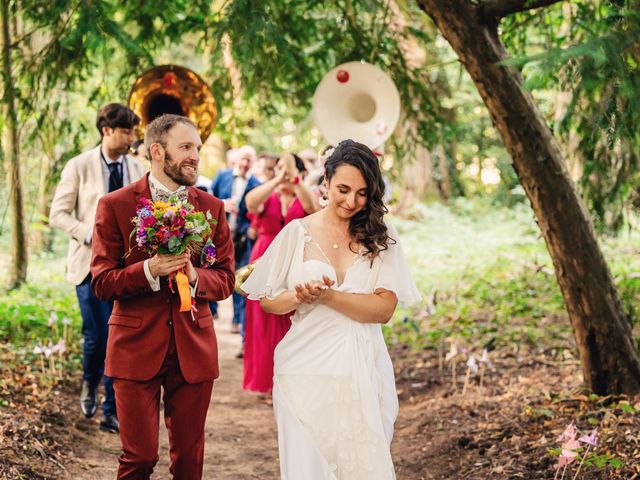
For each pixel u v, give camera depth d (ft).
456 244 50.01
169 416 12.30
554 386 19.10
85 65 21.11
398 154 25.90
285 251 12.00
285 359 11.75
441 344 26.14
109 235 12.03
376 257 11.89
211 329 12.42
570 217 17.08
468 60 16.57
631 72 11.43
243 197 27.84
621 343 17.38
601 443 14.69
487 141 72.38
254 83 22.86
